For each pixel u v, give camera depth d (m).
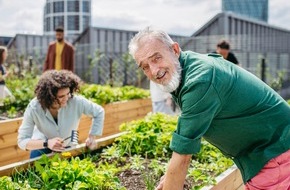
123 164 3.67
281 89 12.83
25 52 16.42
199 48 12.14
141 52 2.24
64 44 9.23
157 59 2.22
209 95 2.12
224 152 2.57
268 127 2.34
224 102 2.22
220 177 3.13
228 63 2.39
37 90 3.59
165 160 3.77
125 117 6.74
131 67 13.41
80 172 2.84
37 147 3.51
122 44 13.92
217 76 2.17
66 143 3.89
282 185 2.33
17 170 3.22
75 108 3.80
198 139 2.20
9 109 6.38
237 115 2.30
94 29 14.66
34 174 3.00
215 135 2.43
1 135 4.73
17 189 2.75
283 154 2.35
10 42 17.00
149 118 4.59
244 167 2.48
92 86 6.93
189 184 3.20
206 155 3.78
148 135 3.90
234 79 2.26
